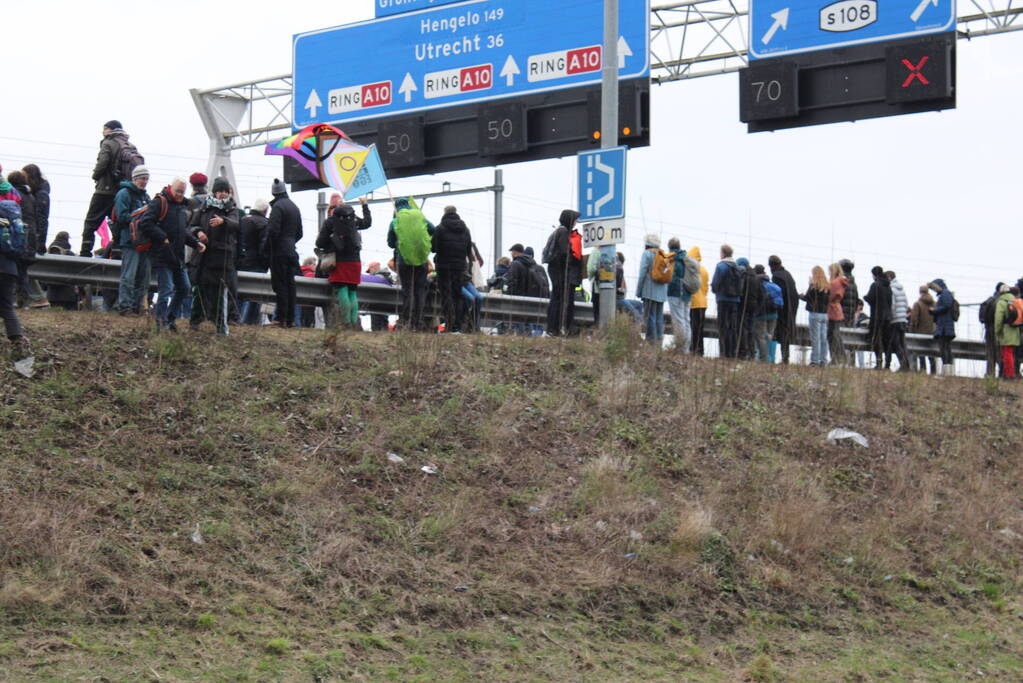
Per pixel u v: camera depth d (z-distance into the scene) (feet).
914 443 72.23
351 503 49.14
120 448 48.62
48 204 74.74
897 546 58.29
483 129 134.92
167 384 55.31
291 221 74.79
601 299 76.89
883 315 101.81
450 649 41.19
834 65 119.44
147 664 35.96
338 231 77.66
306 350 64.90
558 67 131.23
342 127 144.97
